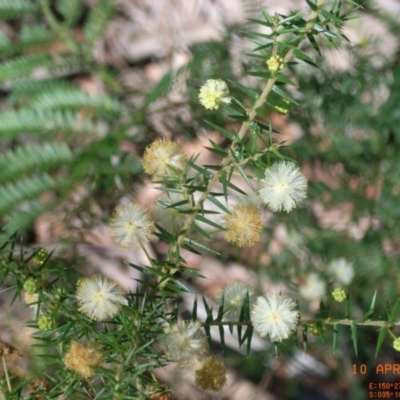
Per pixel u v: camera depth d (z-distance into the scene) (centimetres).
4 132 47
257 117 48
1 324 42
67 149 47
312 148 48
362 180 48
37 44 53
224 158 27
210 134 49
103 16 54
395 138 49
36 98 49
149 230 28
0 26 58
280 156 26
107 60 59
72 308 29
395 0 56
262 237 47
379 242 46
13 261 28
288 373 47
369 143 49
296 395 46
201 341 28
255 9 53
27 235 49
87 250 49
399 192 47
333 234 47
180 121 49
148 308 29
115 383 27
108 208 48
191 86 49
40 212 45
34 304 28
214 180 27
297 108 48
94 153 46
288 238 46
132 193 48
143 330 28
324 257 46
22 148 46
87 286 28
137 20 61
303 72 49
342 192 47
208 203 49
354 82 49
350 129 49
